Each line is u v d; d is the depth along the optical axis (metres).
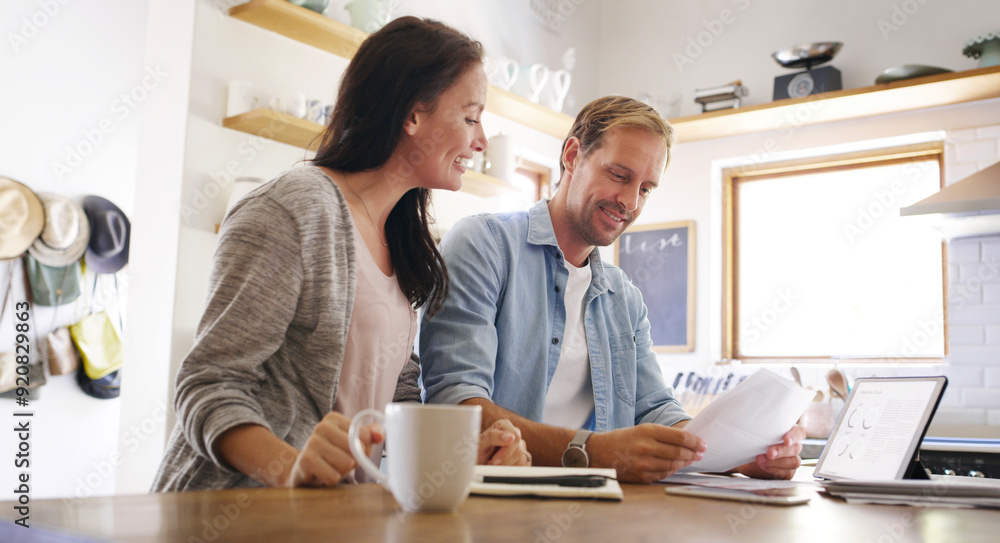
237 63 2.62
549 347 1.59
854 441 1.29
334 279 1.07
